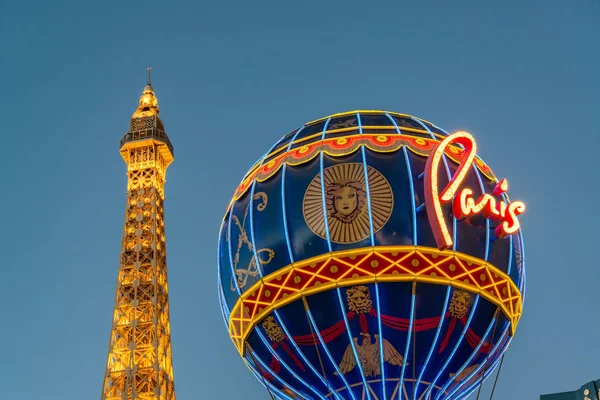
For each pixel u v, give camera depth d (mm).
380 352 74562
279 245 77312
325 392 77562
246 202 81875
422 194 76625
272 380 80812
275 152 84188
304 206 77688
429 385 76062
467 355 77000
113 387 199000
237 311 79500
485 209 76625
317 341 75688
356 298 74438
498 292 77000
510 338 81125
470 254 75750
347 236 75312
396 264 74188
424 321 74625
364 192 76625
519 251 81500
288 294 75938
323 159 79312
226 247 82812
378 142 79562
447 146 80375
